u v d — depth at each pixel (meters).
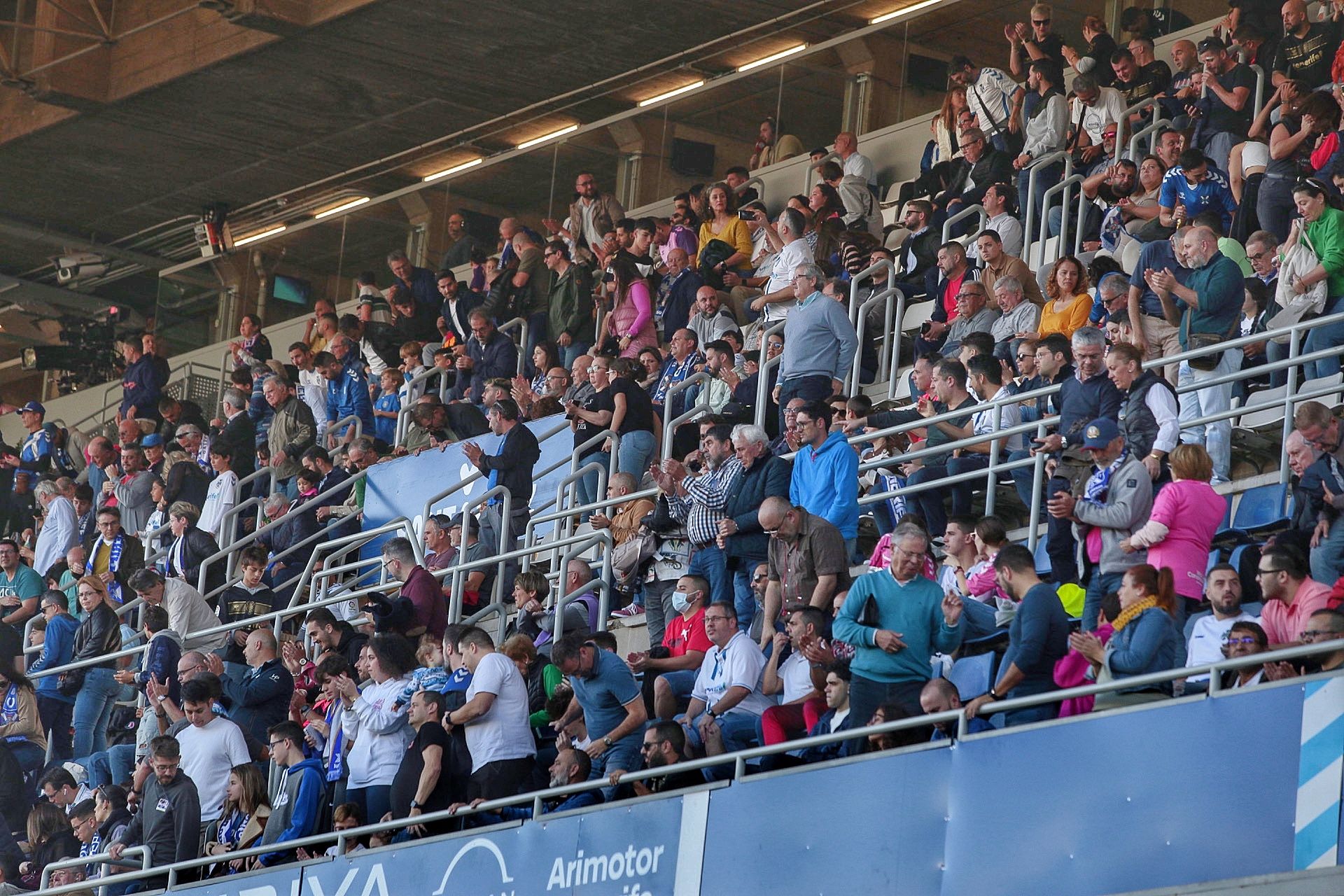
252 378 55.81
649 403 37.50
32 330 80.56
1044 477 27.95
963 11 49.06
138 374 59.22
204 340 64.69
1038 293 35.06
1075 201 40.00
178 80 60.75
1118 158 39.19
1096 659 21.09
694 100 53.84
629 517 34.19
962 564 26.47
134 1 61.97
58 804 36.91
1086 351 25.55
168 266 76.19
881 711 22.92
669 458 33.81
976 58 48.66
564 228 52.00
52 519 50.72
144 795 31.81
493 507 36.84
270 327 62.44
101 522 46.59
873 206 45.78
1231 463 29.11
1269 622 21.39
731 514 28.88
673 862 24.47
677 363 40.56
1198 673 19.77
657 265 48.34
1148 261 29.73
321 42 58.12
